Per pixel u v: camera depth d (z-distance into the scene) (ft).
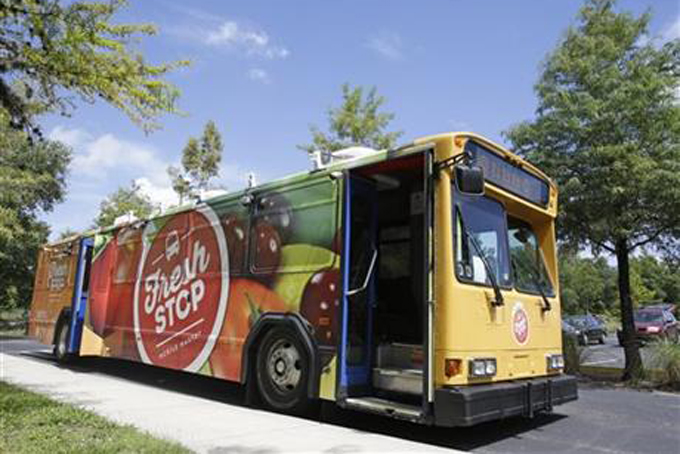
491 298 18.11
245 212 24.62
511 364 18.57
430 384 16.31
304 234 21.44
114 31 18.30
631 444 18.16
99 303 34.81
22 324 90.99
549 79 37.19
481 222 18.84
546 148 35.32
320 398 19.30
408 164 19.75
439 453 15.34
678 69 34.73
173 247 29.04
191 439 16.56
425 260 17.16
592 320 81.82
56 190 79.87
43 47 17.65
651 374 33.12
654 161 32.09
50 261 42.57
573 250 36.83
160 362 28.19
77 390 26.16
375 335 21.34
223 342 24.23
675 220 32.78
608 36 36.47
